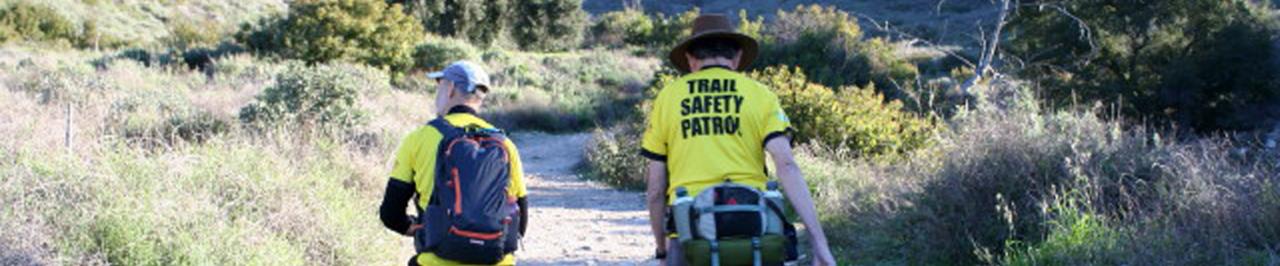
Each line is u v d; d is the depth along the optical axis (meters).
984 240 7.29
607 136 19.28
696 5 80.88
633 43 62.16
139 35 53.00
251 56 37.25
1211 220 6.43
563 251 9.28
